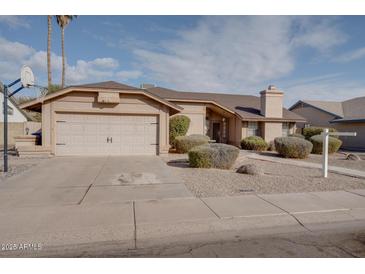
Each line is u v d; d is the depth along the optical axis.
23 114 27.94
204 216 4.67
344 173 9.38
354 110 25.31
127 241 3.78
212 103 19.00
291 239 3.92
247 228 4.28
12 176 7.90
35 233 3.91
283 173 9.39
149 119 13.48
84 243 3.69
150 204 5.31
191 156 9.82
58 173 8.39
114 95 12.71
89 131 12.87
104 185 6.88
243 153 15.79
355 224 4.54
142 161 11.14
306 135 22.20
